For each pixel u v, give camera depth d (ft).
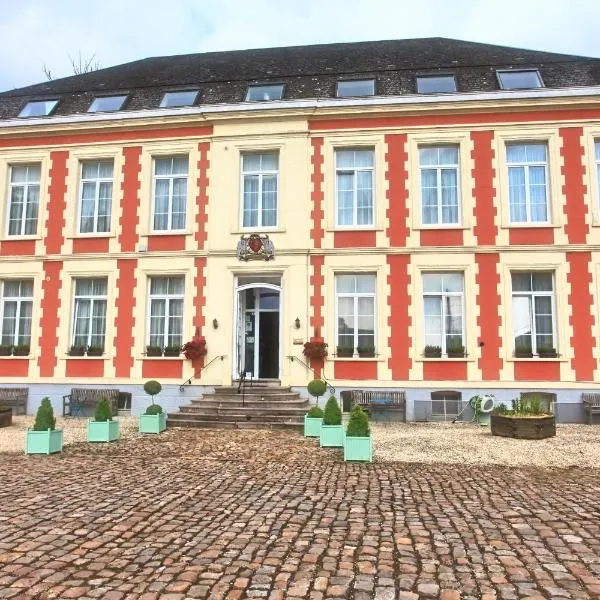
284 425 42.47
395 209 51.65
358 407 31.01
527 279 50.70
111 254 54.34
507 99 50.88
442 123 52.06
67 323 54.24
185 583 13.85
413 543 16.70
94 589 13.53
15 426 44.52
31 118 56.54
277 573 14.48
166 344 53.47
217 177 53.78
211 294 52.44
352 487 23.94
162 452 32.45
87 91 62.13
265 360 53.83
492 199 50.80
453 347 49.73
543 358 48.65
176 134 55.21
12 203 57.72
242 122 54.08
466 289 50.11
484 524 18.58
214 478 25.63
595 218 49.52
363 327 51.49
